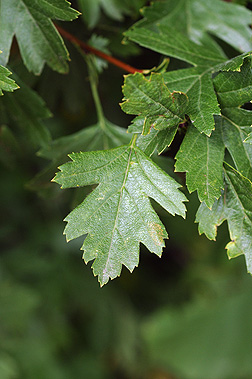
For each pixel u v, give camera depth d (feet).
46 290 3.09
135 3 1.75
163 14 1.68
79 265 3.20
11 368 2.78
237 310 3.55
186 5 1.70
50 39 1.53
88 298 3.25
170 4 1.69
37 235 3.05
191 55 1.53
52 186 1.73
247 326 3.53
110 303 3.41
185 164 1.41
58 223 3.08
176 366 3.61
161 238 1.40
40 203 3.06
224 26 1.70
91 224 1.40
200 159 1.42
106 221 1.40
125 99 1.39
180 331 3.62
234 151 1.43
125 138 1.68
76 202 1.66
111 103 1.97
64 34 1.64
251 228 1.43
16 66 1.70
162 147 1.42
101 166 1.41
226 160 1.78
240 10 1.70
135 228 1.40
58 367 3.14
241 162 1.43
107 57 1.62
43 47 1.53
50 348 3.09
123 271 3.59
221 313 3.56
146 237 1.40
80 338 3.43
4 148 1.82
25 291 2.87
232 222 1.44
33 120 1.65
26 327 3.01
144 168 1.41
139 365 3.67
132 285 3.64
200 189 1.40
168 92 1.40
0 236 2.95
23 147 2.52
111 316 3.41
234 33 1.70
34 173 2.87
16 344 2.93
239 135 1.43
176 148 1.53
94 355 3.46
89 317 3.40
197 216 1.44
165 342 3.62
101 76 1.84
